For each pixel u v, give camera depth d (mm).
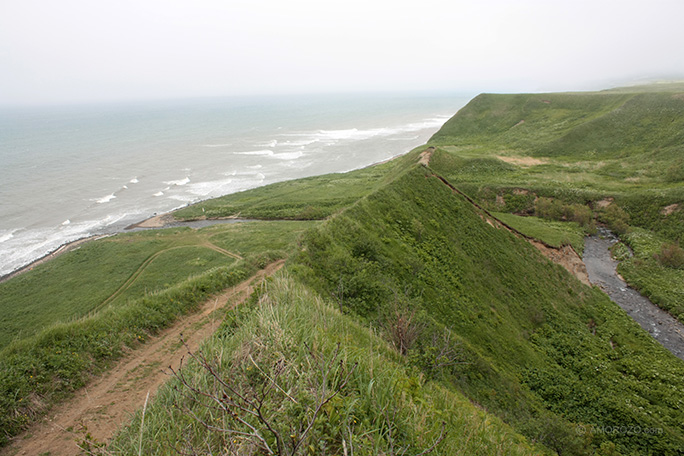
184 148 122875
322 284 15367
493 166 66875
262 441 3527
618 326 28438
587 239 48812
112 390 8805
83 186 79812
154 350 10898
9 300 33594
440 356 11297
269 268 19297
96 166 97438
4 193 74438
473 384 14547
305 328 6762
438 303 19703
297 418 4180
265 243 43344
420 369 9852
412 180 31062
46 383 8453
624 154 68750
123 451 4449
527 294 27188
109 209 66500
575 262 37719
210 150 119500
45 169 93938
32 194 73938
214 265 38375
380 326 13016
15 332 28734
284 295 9750
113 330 11055
